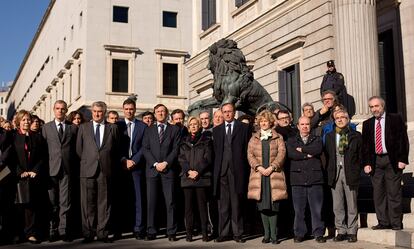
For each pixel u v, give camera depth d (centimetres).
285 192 806
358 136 817
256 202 862
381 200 813
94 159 842
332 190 830
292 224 905
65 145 864
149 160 866
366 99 1445
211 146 857
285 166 864
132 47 3800
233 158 830
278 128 896
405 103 1582
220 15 2373
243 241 822
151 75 3859
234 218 828
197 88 2506
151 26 3912
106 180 843
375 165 816
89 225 841
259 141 824
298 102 1820
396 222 792
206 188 845
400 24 1616
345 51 1486
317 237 812
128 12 3856
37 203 852
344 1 1499
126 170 888
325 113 936
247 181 838
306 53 1770
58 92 4784
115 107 3688
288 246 772
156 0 3941
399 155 791
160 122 887
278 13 1928
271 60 1984
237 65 1177
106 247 777
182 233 947
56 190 862
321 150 820
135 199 889
